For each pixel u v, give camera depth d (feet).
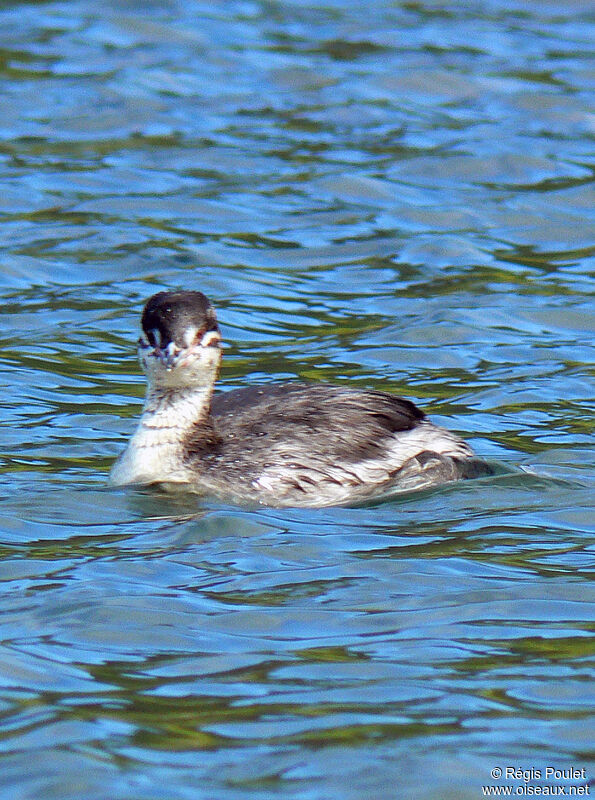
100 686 31.40
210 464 45.78
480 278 68.28
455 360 59.06
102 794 26.96
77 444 50.03
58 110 88.74
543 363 58.65
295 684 31.53
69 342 60.64
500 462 48.16
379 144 84.94
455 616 35.29
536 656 32.96
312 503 44.91
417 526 42.42
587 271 69.31
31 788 27.20
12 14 105.40
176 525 42.16
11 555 39.37
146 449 46.21
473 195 78.48
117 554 39.58
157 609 35.55
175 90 92.43
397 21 106.42
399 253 71.26
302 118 88.69
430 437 47.91
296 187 79.05
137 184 79.05
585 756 28.45
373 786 27.30
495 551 40.06
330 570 38.52
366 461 46.29
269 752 28.53
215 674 32.04
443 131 86.79
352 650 33.27
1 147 83.20
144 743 28.91
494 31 104.42
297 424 47.16
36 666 32.27
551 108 90.12
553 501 44.57
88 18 105.29
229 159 82.53
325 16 107.55
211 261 69.87
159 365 45.73
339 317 63.87
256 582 37.55
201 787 27.22
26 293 65.98
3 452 48.80
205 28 103.81
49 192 77.61
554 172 81.46
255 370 57.82
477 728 29.53
